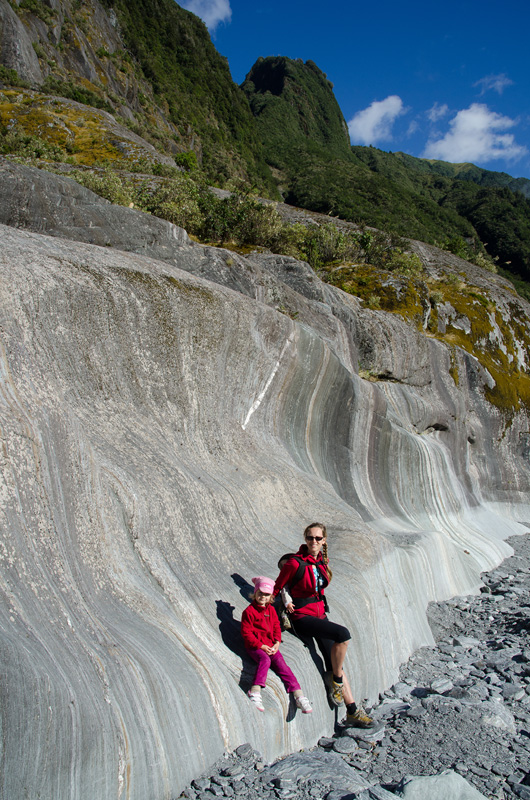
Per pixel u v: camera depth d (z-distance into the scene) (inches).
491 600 353.1
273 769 144.6
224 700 151.9
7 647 112.4
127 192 841.5
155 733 130.6
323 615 187.5
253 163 3996.1
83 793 112.3
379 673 217.5
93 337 219.5
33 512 148.3
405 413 534.3
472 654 263.0
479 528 526.9
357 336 568.4
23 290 193.9
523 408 753.0
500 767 155.7
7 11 2503.7
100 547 166.7
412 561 307.6
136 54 3868.1
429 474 483.8
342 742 170.4
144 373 242.2
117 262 247.6
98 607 151.6
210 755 142.9
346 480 378.0
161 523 193.9
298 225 860.6
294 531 267.9
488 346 830.5
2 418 154.2
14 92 2062.0
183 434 250.8
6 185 301.6
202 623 176.1
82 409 203.9
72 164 1315.2
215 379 286.7
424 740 171.2
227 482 252.2
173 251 396.8
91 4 3572.8
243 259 444.5
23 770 103.0
